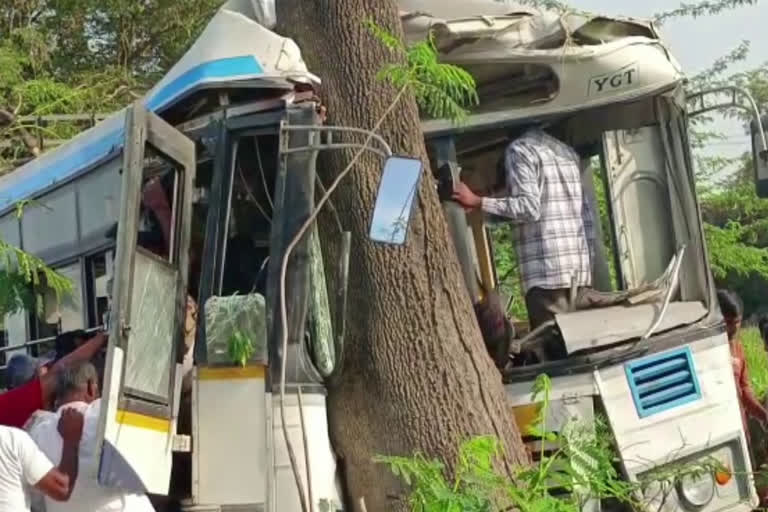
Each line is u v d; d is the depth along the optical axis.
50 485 5.03
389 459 5.34
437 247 6.21
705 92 7.19
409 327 6.07
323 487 5.46
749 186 14.53
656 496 6.52
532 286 6.90
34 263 5.91
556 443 6.29
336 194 6.10
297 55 5.80
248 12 6.75
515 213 6.80
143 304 5.04
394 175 5.36
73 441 5.10
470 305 6.32
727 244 12.67
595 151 7.32
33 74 18.00
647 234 7.20
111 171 6.31
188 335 5.56
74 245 6.78
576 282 6.86
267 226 5.65
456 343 6.15
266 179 5.67
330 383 5.71
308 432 5.42
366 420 6.05
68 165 6.92
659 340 6.70
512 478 5.84
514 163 6.87
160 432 5.14
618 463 6.46
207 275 5.48
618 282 7.20
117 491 5.07
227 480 5.27
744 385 8.05
